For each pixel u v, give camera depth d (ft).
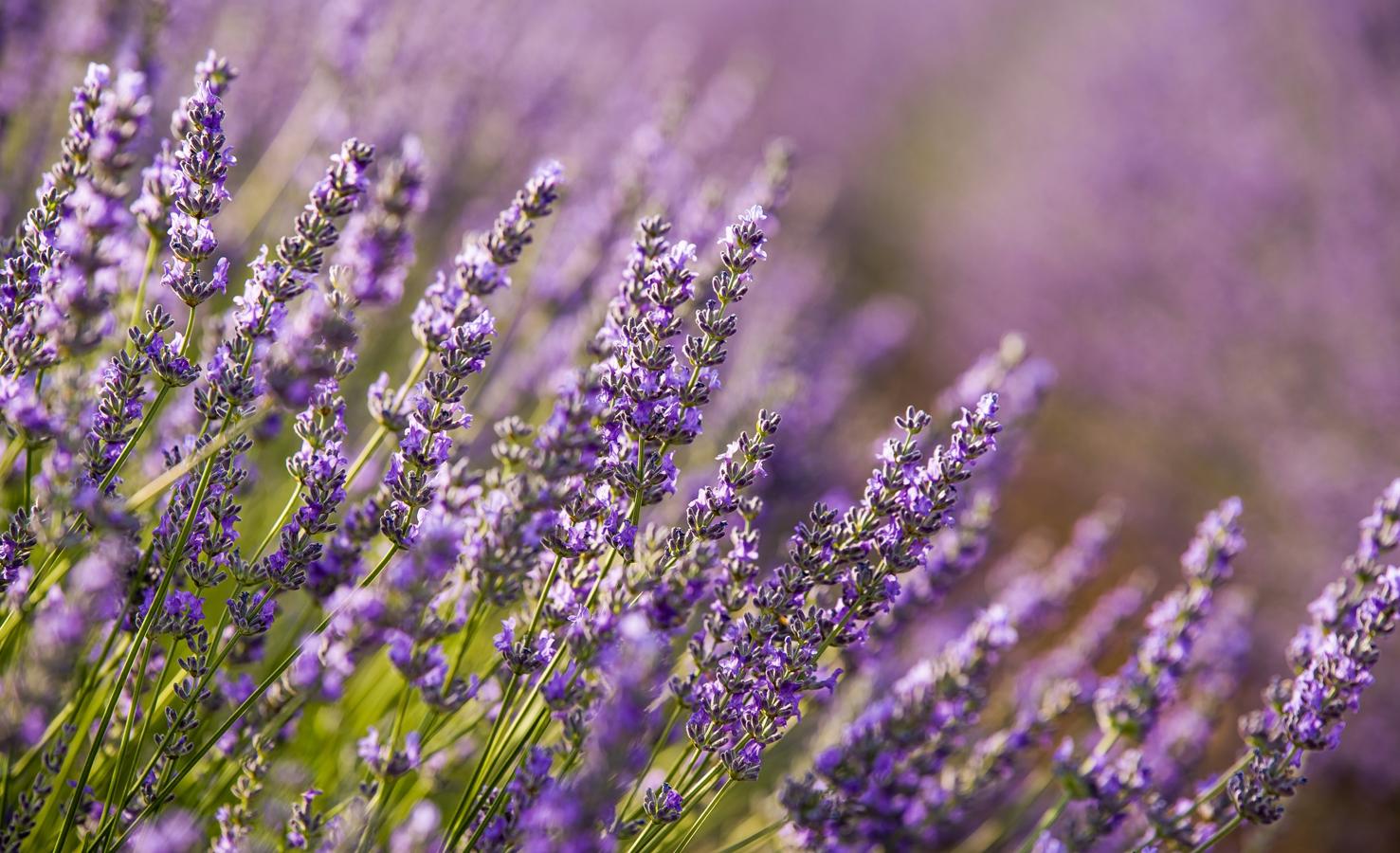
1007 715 3.55
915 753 2.98
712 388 2.71
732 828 3.25
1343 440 5.94
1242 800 2.83
